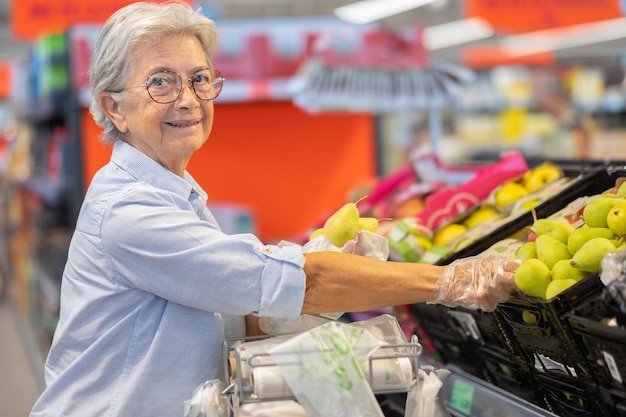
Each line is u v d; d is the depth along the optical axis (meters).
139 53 1.73
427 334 2.31
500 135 11.08
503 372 1.99
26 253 8.34
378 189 3.53
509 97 11.12
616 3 5.55
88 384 1.70
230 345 1.72
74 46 5.27
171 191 1.78
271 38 6.00
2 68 13.09
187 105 1.75
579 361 1.49
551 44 10.90
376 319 1.68
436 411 1.58
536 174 2.51
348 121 6.53
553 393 1.76
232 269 1.58
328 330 1.51
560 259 1.62
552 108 11.23
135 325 1.69
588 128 10.62
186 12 1.78
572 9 5.49
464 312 1.92
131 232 1.62
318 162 6.51
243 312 1.61
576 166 2.46
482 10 5.36
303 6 7.79
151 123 1.74
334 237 1.80
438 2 7.56
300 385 1.47
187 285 1.61
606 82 11.38
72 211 5.50
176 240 1.60
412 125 9.52
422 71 6.29
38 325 6.83
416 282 1.60
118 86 1.76
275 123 6.44
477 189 2.54
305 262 1.60
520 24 5.42
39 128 8.01
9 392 6.03
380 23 7.80
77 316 1.72
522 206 2.30
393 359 1.54
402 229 2.37
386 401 2.26
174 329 1.68
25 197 8.95
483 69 11.28
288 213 6.51
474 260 1.63
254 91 6.03
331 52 6.09
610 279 1.39
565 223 1.73
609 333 1.34
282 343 1.50
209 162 6.40
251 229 5.90
